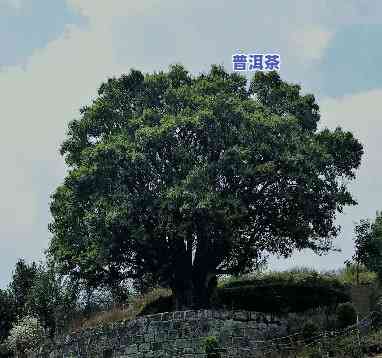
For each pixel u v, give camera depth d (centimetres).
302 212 4828
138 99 5072
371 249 4769
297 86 5225
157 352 4434
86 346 4622
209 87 4959
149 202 4603
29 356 5072
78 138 5072
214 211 4488
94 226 4616
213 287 4912
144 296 5428
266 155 4691
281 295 4819
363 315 4522
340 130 5062
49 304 5594
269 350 4316
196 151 4769
